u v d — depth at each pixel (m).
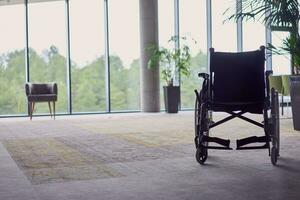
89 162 3.67
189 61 10.55
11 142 5.16
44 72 10.30
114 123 7.64
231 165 3.46
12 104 10.13
